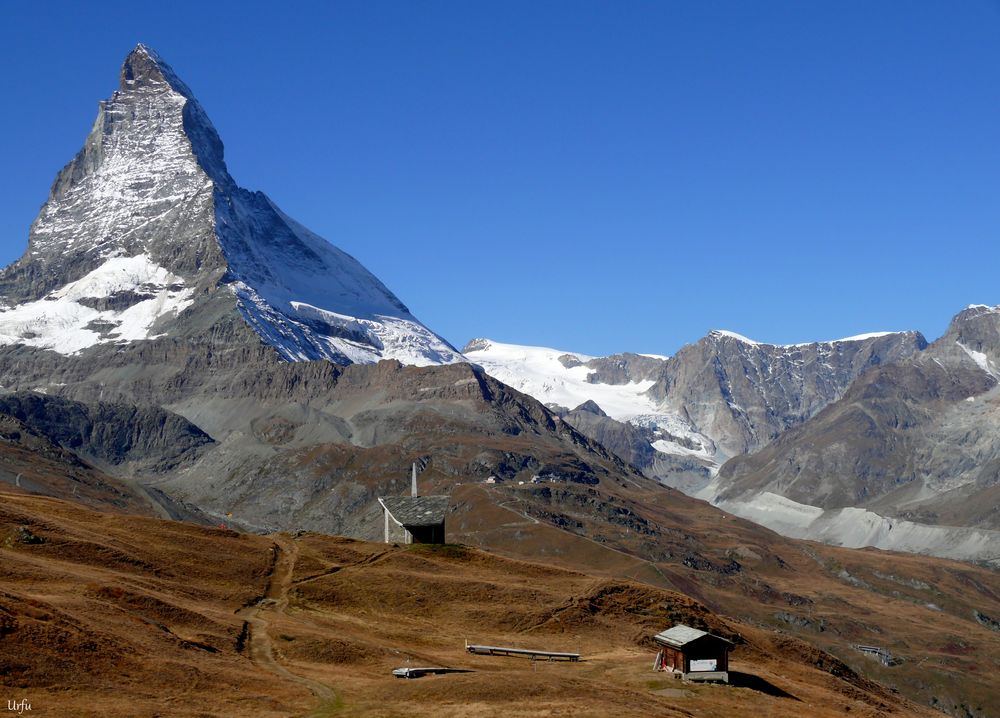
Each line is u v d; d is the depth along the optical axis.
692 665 127.94
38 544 142.75
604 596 167.50
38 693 93.62
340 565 166.62
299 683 109.88
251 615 138.12
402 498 194.75
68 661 100.12
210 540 168.25
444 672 120.12
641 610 167.00
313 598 150.25
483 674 115.50
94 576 131.88
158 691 99.19
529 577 175.88
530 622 153.25
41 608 108.44
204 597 141.62
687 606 172.25
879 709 141.75
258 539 177.00
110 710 92.12
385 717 98.44
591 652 143.62
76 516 167.75
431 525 187.62
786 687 136.25
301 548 174.00
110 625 111.69
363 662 122.06
